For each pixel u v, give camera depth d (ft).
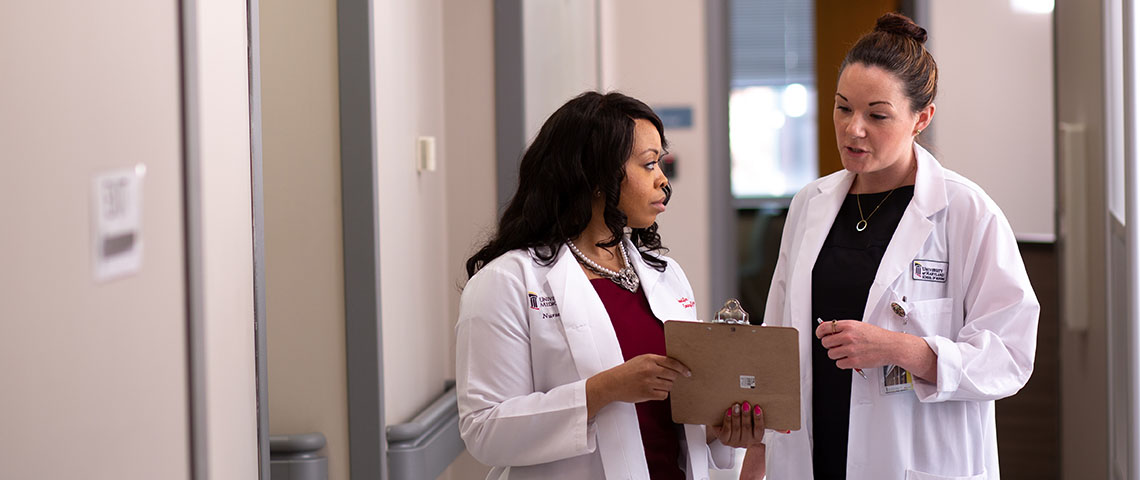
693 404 7.82
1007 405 22.30
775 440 9.52
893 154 8.73
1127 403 12.24
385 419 13.14
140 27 6.52
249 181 8.36
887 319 8.94
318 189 12.39
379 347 12.46
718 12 28.60
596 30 25.86
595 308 8.10
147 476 6.64
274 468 12.31
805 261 9.49
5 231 5.23
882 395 8.87
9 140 5.26
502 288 8.09
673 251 28.94
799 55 42.42
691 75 28.71
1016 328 8.64
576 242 8.48
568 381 7.98
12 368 5.29
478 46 16.47
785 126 43.27
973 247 8.82
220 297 7.72
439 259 16.24
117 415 6.28
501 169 16.40
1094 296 14.42
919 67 8.68
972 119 30.25
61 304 5.69
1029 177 30.12
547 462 7.94
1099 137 13.76
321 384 12.50
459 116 16.55
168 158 6.88
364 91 12.27
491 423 7.79
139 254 6.50
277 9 12.34
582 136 8.04
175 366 7.00
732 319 7.62
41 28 5.52
